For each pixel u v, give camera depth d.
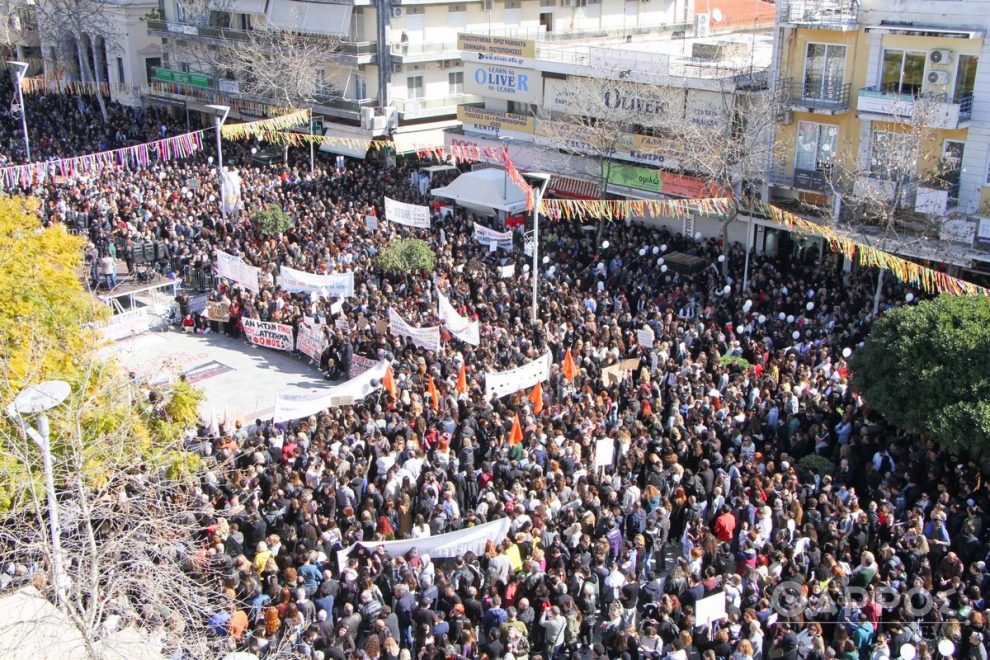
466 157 45.38
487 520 18.52
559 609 16.38
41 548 12.73
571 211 39.72
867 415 23.00
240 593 16.36
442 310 28.00
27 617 11.98
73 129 60.66
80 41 68.31
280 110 54.53
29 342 17.19
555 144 43.91
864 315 29.36
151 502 15.19
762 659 16.44
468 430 21.78
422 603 16.25
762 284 32.81
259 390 30.09
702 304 31.89
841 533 17.80
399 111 53.97
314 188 46.62
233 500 19.39
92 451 15.68
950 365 20.41
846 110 34.81
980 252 31.41
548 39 53.16
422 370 25.33
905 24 33.00
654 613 16.64
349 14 53.56
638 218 42.16
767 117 35.25
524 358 25.58
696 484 19.81
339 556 17.47
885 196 31.64
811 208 34.69
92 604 11.73
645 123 40.41
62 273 20.02
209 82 61.00
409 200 44.31
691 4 62.69
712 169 34.69
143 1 68.62
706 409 22.56
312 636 15.41
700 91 38.53
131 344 29.48
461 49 48.84
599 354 26.53
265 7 58.41
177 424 20.20
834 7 34.56
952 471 20.38
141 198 42.88
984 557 18.00
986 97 31.64
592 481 19.64
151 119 63.41
